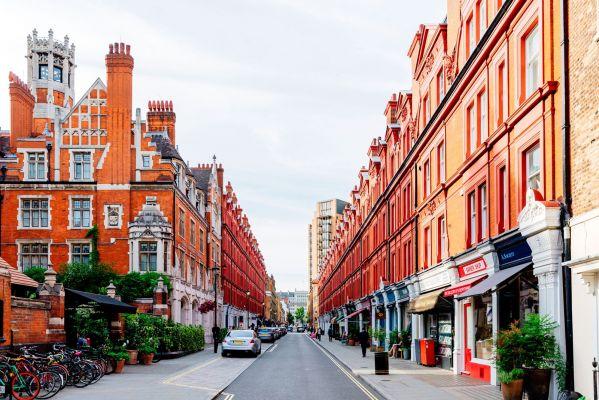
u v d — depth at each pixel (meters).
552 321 13.90
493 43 18.78
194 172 63.00
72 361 18.70
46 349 21.59
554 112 14.56
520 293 17.48
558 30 14.38
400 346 34.28
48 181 41.41
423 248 29.94
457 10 23.78
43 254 41.00
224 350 36.19
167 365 28.27
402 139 37.12
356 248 62.81
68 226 41.03
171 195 41.41
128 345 28.33
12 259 40.88
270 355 39.00
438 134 26.73
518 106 16.89
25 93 45.66
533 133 15.68
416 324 31.30
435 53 27.62
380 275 45.03
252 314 107.62
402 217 36.16
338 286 87.06
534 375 13.47
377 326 46.62
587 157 12.73
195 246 51.19
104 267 38.62
